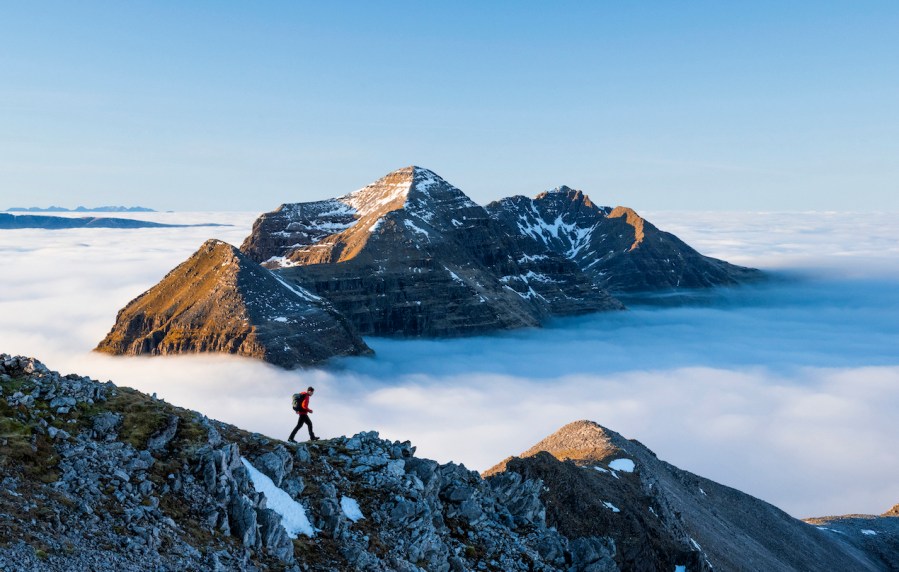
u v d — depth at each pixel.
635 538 89.50
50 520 30.69
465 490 54.62
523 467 91.06
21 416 35.53
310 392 52.19
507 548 52.72
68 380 39.53
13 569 27.02
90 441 36.28
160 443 38.47
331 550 40.03
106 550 30.72
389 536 43.78
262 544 37.12
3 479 31.72
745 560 140.38
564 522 85.62
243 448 44.09
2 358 39.38
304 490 43.59
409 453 55.00
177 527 34.31
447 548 47.12
